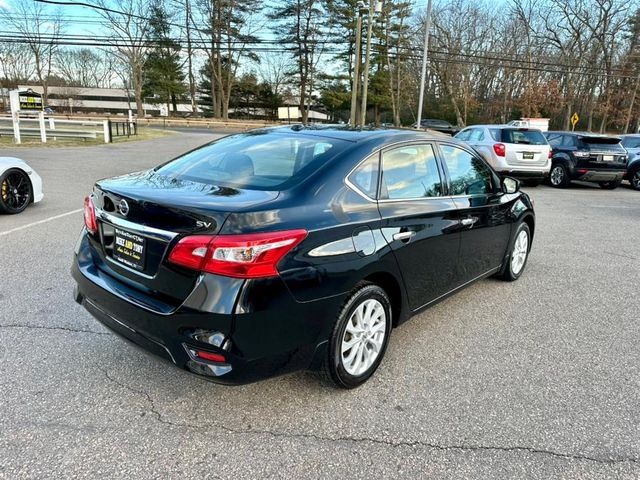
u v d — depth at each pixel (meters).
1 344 3.20
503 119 47.06
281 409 2.64
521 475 2.21
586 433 2.52
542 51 44.97
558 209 9.67
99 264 2.80
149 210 2.38
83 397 2.67
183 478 2.12
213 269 2.18
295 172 2.72
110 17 45.59
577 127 48.25
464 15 44.59
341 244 2.54
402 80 47.16
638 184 13.56
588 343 3.59
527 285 4.86
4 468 2.12
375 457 2.29
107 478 2.09
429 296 3.40
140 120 47.03
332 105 49.34
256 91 59.06
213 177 2.86
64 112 62.09
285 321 2.33
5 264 4.74
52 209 7.40
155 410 2.59
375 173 2.94
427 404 2.74
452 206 3.46
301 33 49.44
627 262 5.79
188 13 48.84
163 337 2.32
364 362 2.88
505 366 3.21
